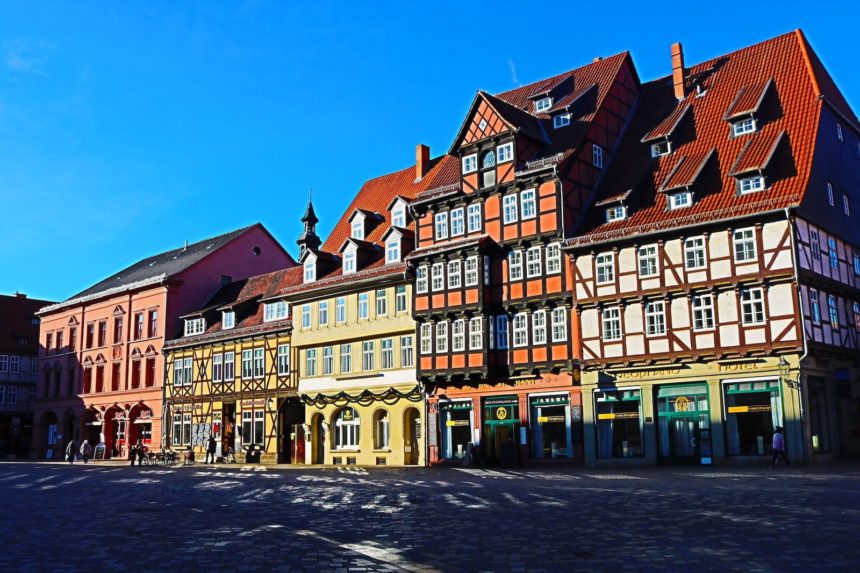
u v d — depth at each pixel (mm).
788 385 29984
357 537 13672
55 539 14078
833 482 21719
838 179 35281
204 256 60281
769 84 36625
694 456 32312
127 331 61375
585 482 24750
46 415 69562
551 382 36500
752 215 30797
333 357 45844
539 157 39625
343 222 51812
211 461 49719
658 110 41281
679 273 32750
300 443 47250
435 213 41938
